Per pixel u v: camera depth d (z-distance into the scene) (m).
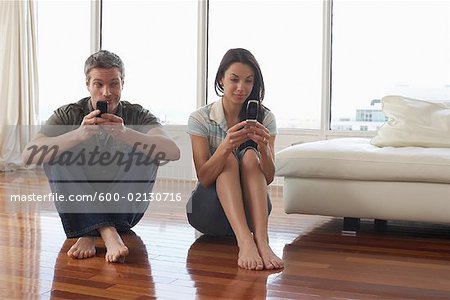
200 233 2.61
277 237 2.57
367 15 4.53
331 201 2.66
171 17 5.27
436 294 1.73
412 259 2.18
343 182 2.64
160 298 1.67
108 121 2.14
